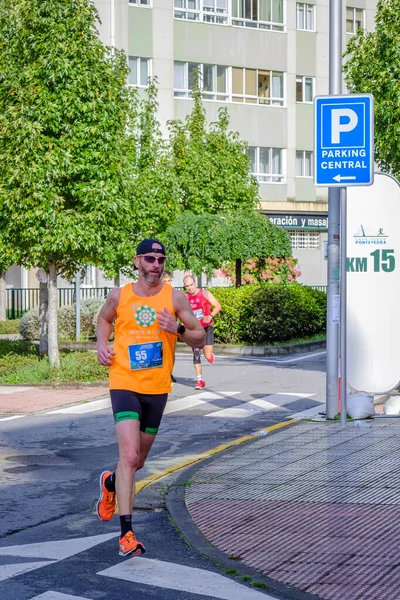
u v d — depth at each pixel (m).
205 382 19.55
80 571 6.95
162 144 38.50
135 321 7.20
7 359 22.11
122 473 7.10
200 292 18.20
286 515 8.35
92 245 20.41
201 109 39.47
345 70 20.16
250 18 50.91
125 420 7.13
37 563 7.16
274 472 10.10
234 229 30.88
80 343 29.61
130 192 22.05
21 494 9.73
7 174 20.12
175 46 48.12
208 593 6.41
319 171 12.53
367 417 13.45
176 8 48.22
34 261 20.88
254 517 8.32
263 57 51.44
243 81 50.84
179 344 28.16
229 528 8.00
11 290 43.44
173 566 7.05
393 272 13.67
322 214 53.72
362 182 12.38
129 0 46.50
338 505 8.64
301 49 52.88
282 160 52.53
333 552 7.21
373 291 13.71
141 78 47.19
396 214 13.63
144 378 7.20
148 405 7.27
